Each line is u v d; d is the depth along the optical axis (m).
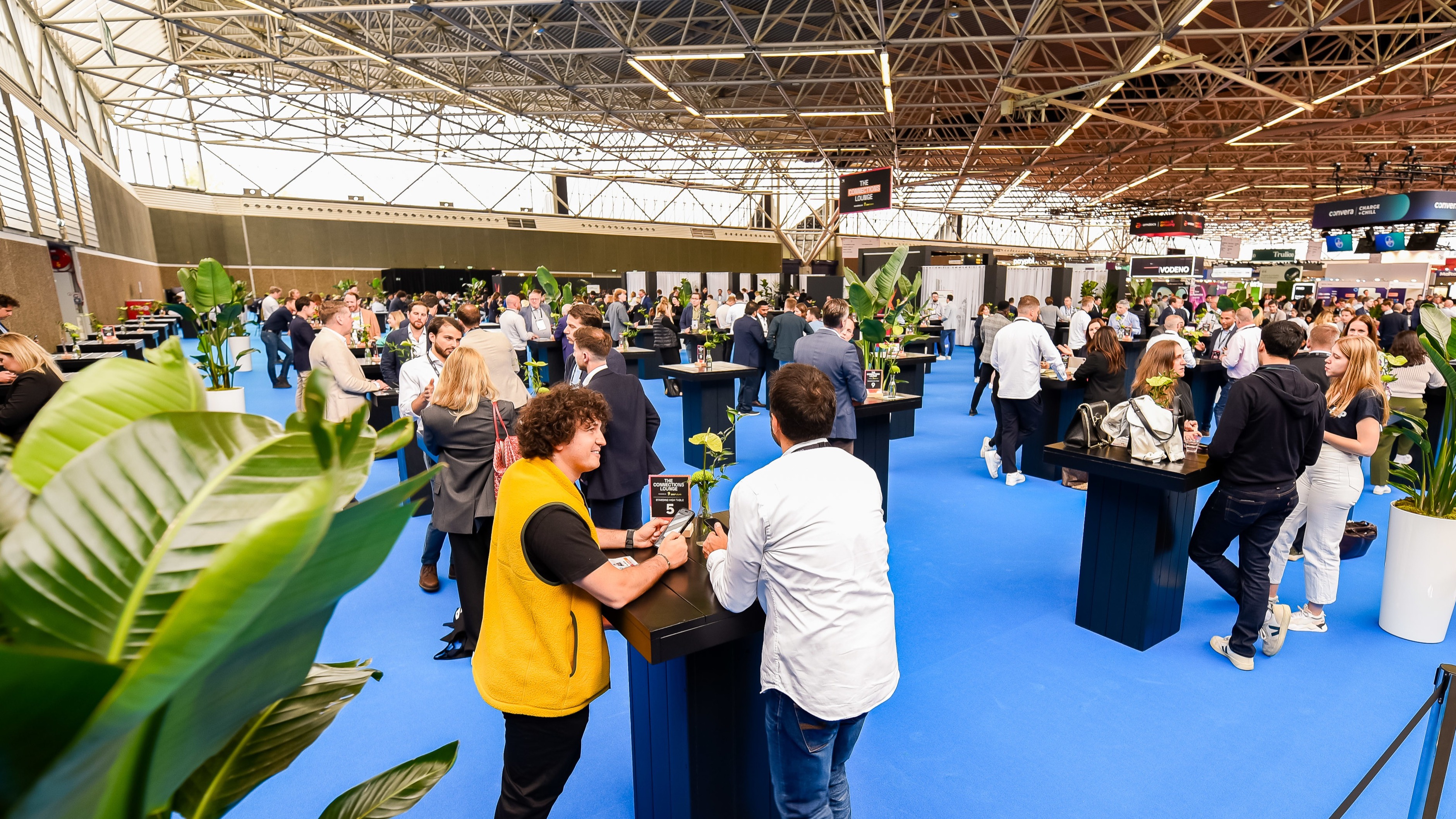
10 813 0.30
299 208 22.50
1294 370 2.17
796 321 6.53
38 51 10.62
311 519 0.28
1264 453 2.18
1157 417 2.50
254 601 0.28
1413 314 10.62
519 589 1.28
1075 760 1.97
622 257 29.09
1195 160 21.12
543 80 14.72
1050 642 2.62
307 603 0.37
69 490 0.35
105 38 9.70
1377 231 16.70
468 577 2.42
